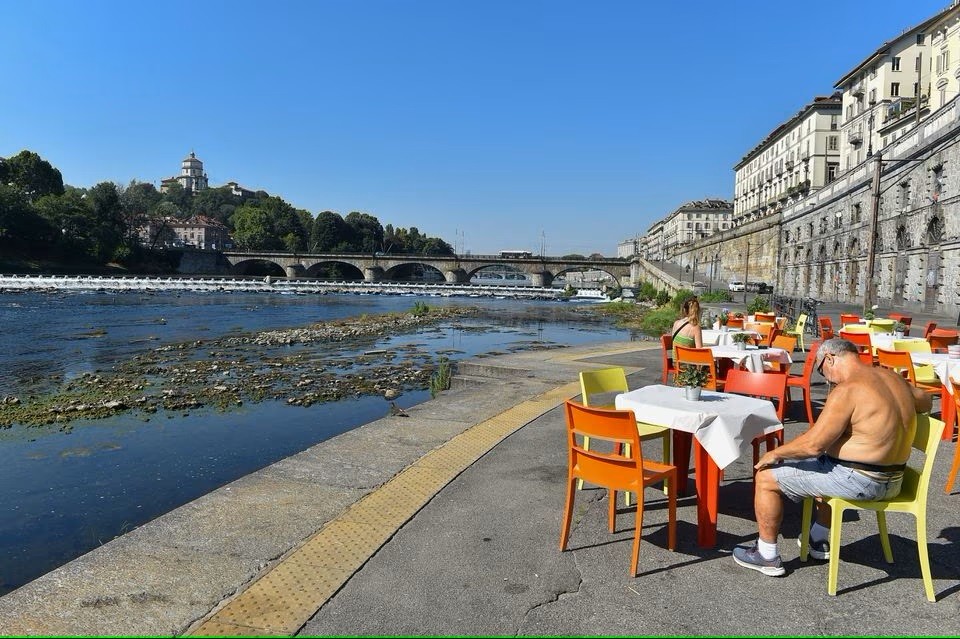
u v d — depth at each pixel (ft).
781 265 203.62
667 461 18.01
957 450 17.81
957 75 150.61
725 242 266.57
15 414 40.11
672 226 520.83
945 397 24.53
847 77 217.97
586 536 15.16
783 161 284.00
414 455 22.15
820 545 13.78
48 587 12.59
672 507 14.28
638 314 157.38
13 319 122.93
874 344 35.58
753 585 12.67
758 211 322.55
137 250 353.51
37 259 302.25
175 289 255.70
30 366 63.87
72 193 342.03
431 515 16.51
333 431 36.29
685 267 343.05
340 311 162.20
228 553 14.19
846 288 147.23
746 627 11.08
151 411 41.29
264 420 39.06
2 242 290.35
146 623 11.26
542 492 18.30
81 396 46.68
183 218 555.69
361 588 12.57
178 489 26.45
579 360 48.83
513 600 12.09
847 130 224.74
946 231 99.19
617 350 57.26
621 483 13.48
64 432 35.94
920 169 109.40
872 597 12.12
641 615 11.52
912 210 112.16
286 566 13.53
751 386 20.71
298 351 77.41
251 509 16.94
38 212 310.65
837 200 154.10
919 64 192.24
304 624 11.24
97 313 140.87
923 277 107.76
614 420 13.44
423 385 51.39
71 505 24.61
